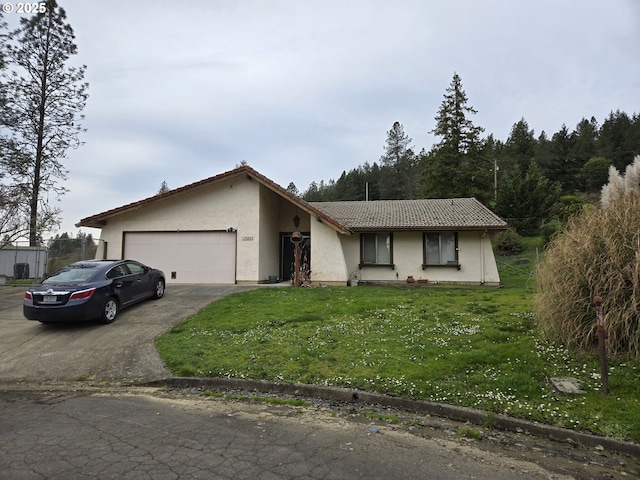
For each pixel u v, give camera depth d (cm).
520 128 6700
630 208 691
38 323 987
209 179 1644
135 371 687
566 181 4897
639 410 443
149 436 422
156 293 1234
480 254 1709
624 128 6488
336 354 686
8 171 2341
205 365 669
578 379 538
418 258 1764
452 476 338
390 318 924
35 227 1880
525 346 672
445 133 3819
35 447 394
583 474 346
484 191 3684
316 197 7550
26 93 2377
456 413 478
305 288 1462
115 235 1738
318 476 335
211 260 1675
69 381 662
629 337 586
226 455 375
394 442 409
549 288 693
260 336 810
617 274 606
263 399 552
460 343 709
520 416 453
